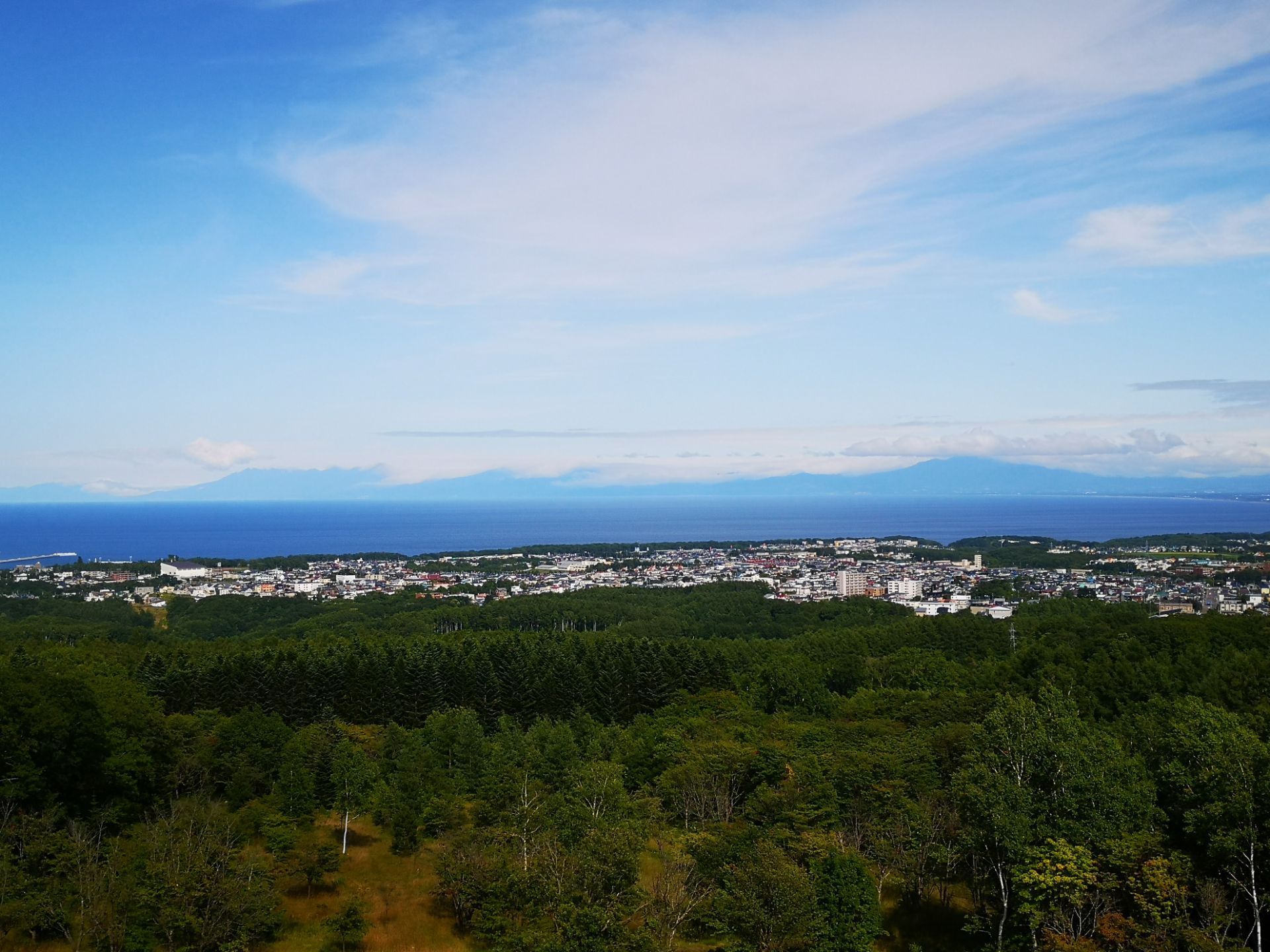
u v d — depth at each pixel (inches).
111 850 1893.5
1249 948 1517.0
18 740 2012.8
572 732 3324.3
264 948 1822.1
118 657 4264.3
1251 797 1588.3
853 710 3676.2
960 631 5344.5
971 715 3265.3
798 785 2309.3
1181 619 4566.9
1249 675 3157.0
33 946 1673.2
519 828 2117.4
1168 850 1674.5
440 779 2696.9
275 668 3897.6
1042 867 1616.6
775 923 1605.6
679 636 6441.9
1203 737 1844.2
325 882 2167.8
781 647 5216.5
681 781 2598.4
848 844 2128.4
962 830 1930.4
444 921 1979.6
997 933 1763.0
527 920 1752.0
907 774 2411.4
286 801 2410.2
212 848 1812.3
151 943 1615.4
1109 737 1983.3
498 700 3961.6
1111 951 1546.5
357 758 2593.5
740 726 3302.2
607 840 1616.6
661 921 1660.9
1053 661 3919.8
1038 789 1800.0
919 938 1873.8
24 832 1833.2
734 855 1913.1
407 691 3914.9
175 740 2667.3
